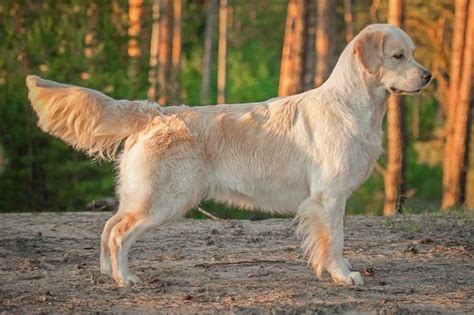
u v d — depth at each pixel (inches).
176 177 399.9
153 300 388.2
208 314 370.6
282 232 521.7
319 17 1031.6
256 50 1942.7
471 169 1195.3
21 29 1017.5
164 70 1252.5
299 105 413.4
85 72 1000.2
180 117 407.5
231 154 407.8
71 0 1029.2
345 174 403.2
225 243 492.7
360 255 466.6
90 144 410.6
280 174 408.8
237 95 1726.1
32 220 562.3
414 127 1644.9
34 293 398.9
